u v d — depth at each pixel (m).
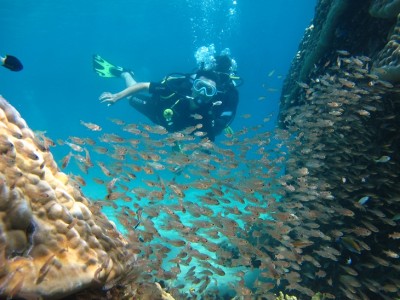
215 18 62.34
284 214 4.63
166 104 8.81
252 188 5.01
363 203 5.23
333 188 5.70
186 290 5.62
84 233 2.20
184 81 8.77
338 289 5.29
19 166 2.04
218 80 8.70
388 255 4.93
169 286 4.19
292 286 4.47
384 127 5.38
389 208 5.36
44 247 1.89
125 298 2.40
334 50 7.14
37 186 2.06
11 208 1.81
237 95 9.23
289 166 6.56
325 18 7.55
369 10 5.86
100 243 2.33
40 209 1.99
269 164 5.93
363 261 5.32
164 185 4.55
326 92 6.17
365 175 5.28
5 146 2.01
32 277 1.72
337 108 5.91
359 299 4.54
